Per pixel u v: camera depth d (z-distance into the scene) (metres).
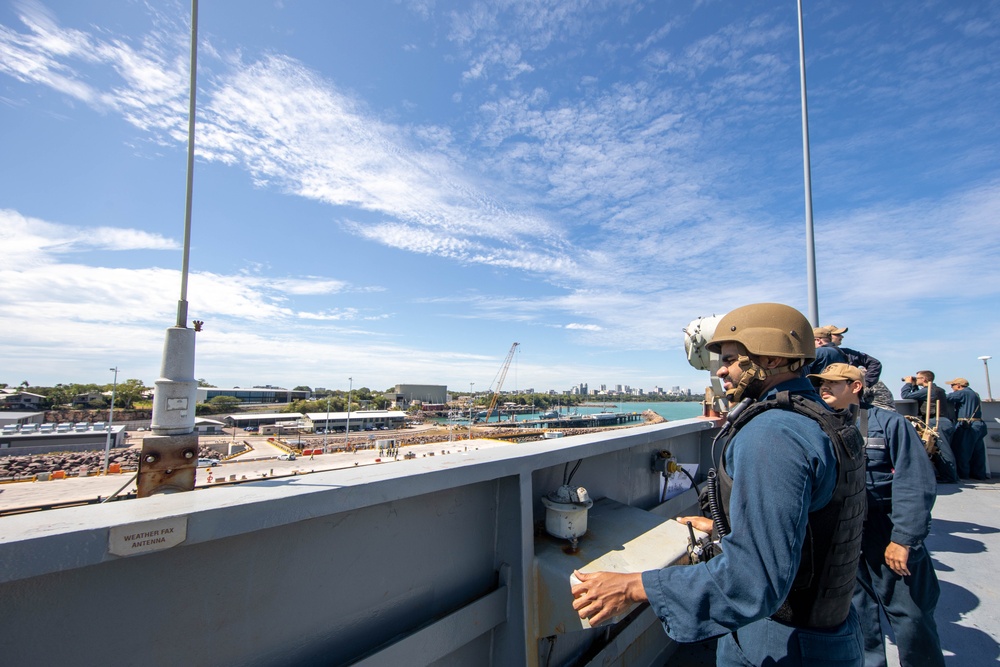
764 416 0.98
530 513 1.49
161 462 1.14
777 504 0.83
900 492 1.96
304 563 1.08
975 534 3.60
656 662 2.13
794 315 1.13
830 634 0.99
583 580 1.09
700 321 2.87
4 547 0.61
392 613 1.26
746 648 1.10
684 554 1.53
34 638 0.74
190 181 1.30
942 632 2.33
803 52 5.39
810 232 5.14
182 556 0.90
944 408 5.51
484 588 1.51
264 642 1.01
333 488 0.99
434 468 1.24
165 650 0.88
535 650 1.45
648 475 2.58
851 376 1.96
